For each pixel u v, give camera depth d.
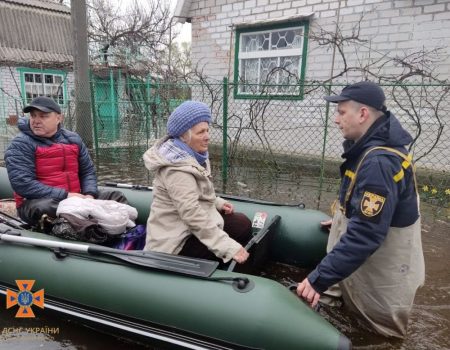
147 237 2.32
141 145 8.28
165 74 10.12
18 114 11.90
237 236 2.62
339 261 1.86
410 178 1.91
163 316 1.95
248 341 1.80
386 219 1.82
